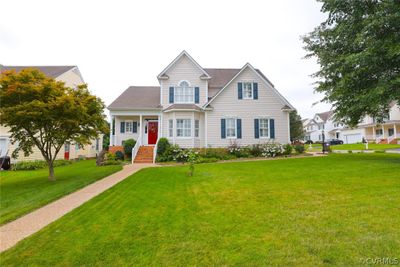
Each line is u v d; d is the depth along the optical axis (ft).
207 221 15.07
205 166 44.70
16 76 31.89
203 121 65.31
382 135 132.98
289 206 17.43
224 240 12.17
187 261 10.28
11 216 17.99
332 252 10.46
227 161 53.78
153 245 11.96
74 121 33.76
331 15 46.24
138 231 13.89
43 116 32.04
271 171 34.81
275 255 10.44
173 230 13.82
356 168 33.94
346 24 43.24
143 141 70.18
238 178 30.01
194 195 22.11
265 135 63.67
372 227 12.91
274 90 64.39
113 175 37.73
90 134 38.50
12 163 61.36
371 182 24.17
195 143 62.54
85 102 35.76
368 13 41.70
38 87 31.73
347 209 16.06
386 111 46.55
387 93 37.40
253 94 64.18
